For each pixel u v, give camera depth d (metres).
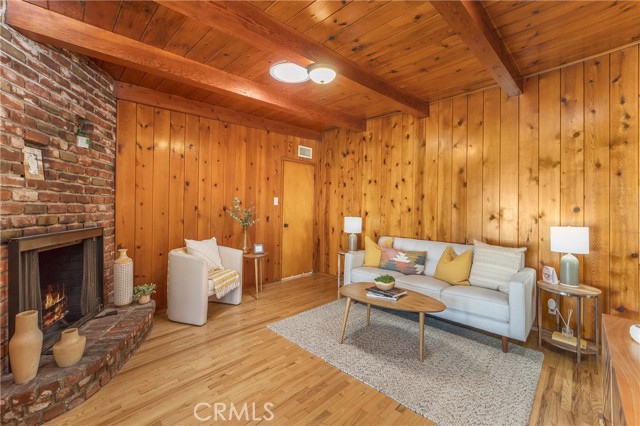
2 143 1.72
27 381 1.62
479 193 3.32
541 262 2.88
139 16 1.98
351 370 2.14
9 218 1.76
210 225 3.88
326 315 3.22
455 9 1.72
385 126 4.26
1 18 1.73
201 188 3.79
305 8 1.93
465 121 3.44
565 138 2.75
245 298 3.81
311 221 5.21
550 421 1.64
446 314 2.75
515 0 1.87
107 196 2.86
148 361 2.25
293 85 3.17
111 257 2.93
